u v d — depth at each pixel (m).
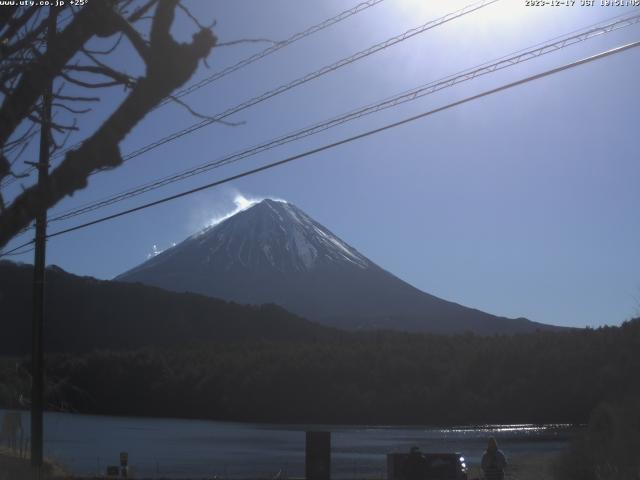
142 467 33.75
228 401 84.56
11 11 5.23
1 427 27.55
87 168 4.86
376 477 28.45
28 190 4.90
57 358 81.38
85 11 4.97
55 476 20.30
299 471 32.09
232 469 33.00
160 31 4.77
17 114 5.07
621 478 18.52
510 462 30.67
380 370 84.44
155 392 84.00
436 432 63.31
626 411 22.09
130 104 4.84
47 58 5.06
